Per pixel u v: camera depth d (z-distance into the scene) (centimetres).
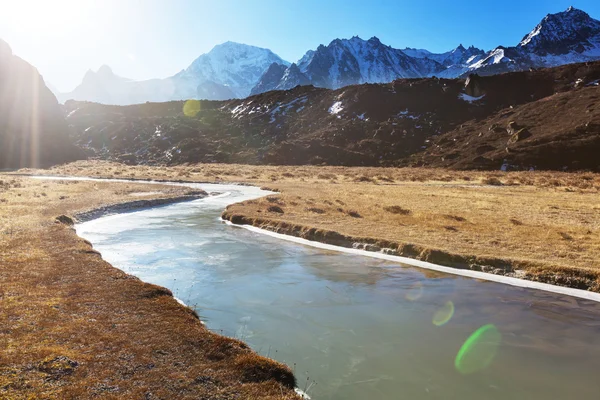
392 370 1113
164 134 14862
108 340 1062
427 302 1627
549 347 1251
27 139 12825
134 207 4131
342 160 11088
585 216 3200
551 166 7969
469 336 1326
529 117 10712
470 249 2195
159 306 1338
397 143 11725
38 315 1190
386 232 2662
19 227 2492
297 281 1883
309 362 1143
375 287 1811
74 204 3741
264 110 16950
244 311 1517
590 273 1736
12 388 799
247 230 3075
